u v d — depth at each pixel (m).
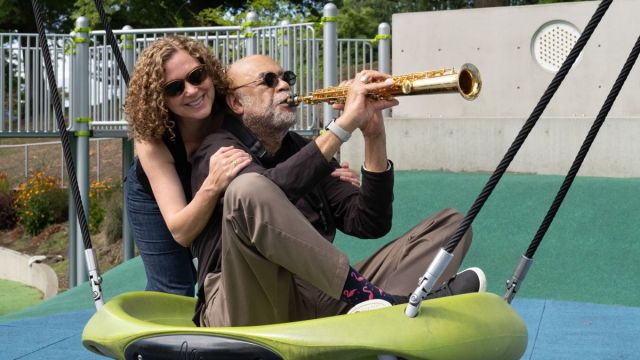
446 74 2.86
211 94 3.14
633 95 9.30
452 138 9.56
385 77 2.96
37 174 15.54
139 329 2.81
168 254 4.14
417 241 3.23
